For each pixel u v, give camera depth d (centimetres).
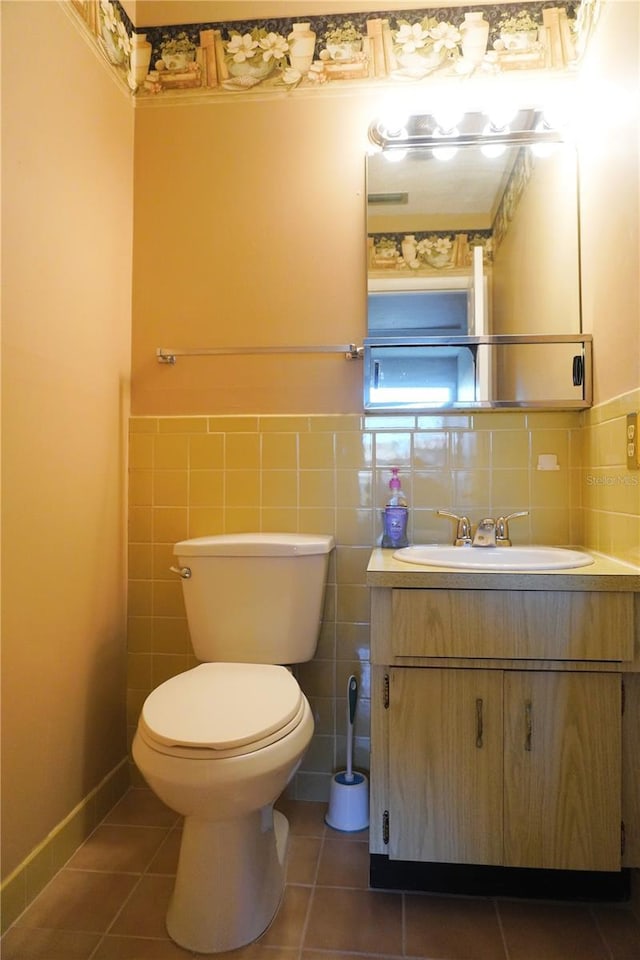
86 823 143
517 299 163
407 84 168
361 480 166
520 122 164
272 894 118
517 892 122
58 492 133
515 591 117
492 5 167
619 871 118
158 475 171
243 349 163
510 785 119
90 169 148
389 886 124
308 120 171
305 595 146
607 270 141
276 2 172
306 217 170
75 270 141
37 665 125
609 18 140
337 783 152
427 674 120
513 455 162
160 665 169
